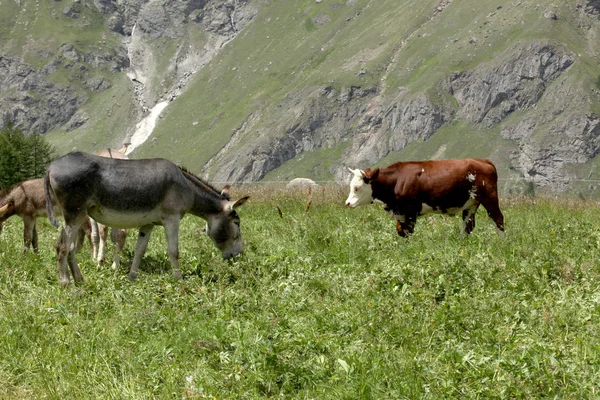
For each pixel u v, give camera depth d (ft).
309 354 25.21
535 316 27.66
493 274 34.09
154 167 37.96
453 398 22.08
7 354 25.90
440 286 32.71
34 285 34.83
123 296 32.76
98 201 36.55
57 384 23.97
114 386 23.86
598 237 41.88
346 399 22.22
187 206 39.81
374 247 42.75
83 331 28.48
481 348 25.14
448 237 44.75
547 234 44.37
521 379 22.45
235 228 42.11
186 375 24.49
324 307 30.89
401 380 22.98
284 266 38.52
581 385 21.97
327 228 48.93
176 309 31.37
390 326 27.43
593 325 26.43
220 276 36.99
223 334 27.63
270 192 79.46
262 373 23.75
